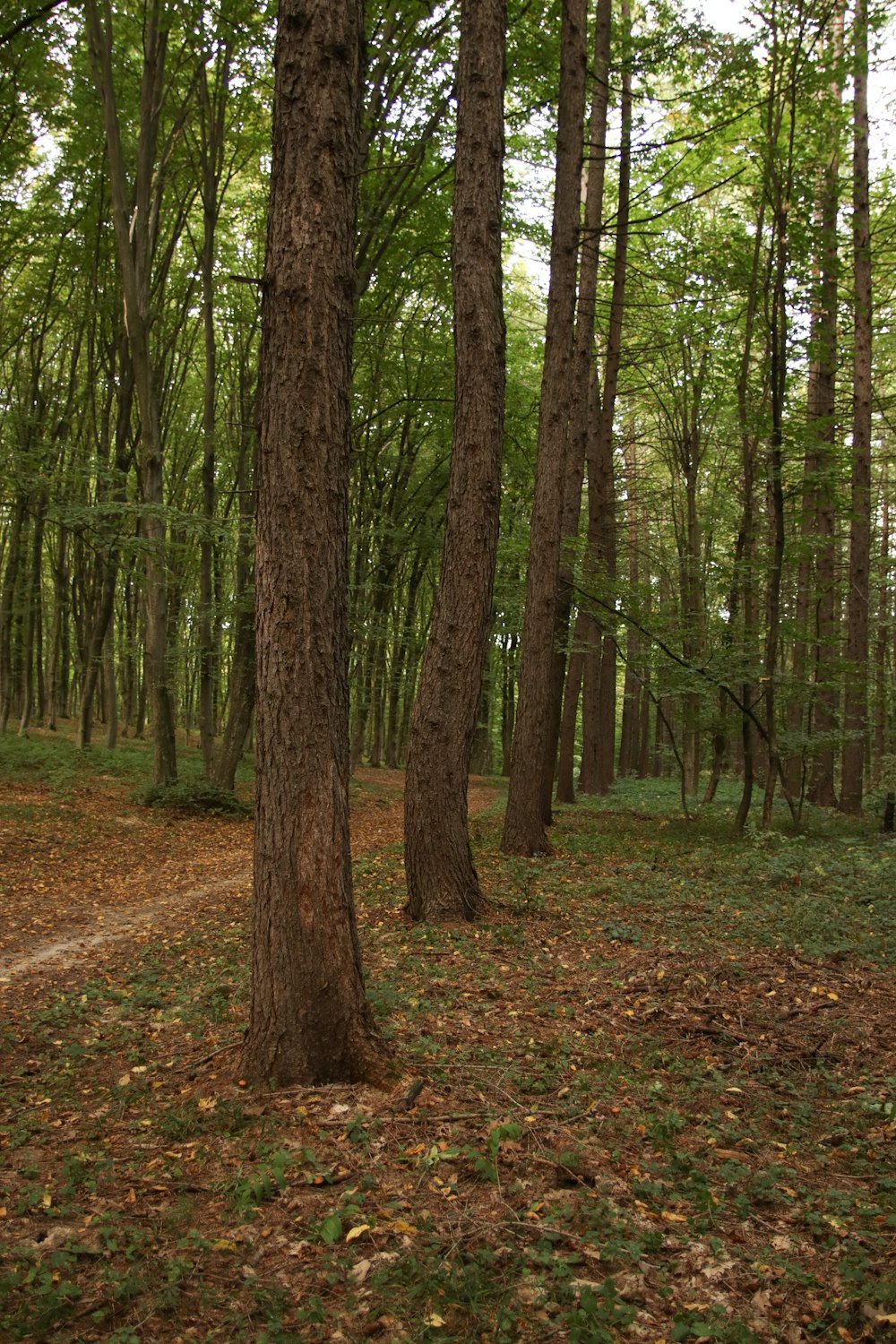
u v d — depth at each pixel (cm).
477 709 920
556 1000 652
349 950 503
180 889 1268
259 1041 501
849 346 1872
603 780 2262
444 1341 294
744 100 1334
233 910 1099
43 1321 305
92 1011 718
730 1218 374
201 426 3111
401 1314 311
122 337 2306
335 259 495
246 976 766
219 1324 312
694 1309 313
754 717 1399
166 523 2020
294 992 495
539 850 1284
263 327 503
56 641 3256
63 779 2092
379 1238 355
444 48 1616
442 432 2523
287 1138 437
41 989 791
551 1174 404
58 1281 331
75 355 2444
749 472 1491
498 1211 373
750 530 1550
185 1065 557
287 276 490
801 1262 344
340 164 497
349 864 509
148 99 1842
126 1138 465
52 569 3173
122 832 1653
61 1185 411
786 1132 461
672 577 2217
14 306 2392
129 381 2239
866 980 668
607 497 2064
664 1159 421
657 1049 560
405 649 3128
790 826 1479
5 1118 502
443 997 655
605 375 1852
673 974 693
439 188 1820
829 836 1400
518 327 2638
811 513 1593
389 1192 389
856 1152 432
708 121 1596
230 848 1633
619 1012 622
